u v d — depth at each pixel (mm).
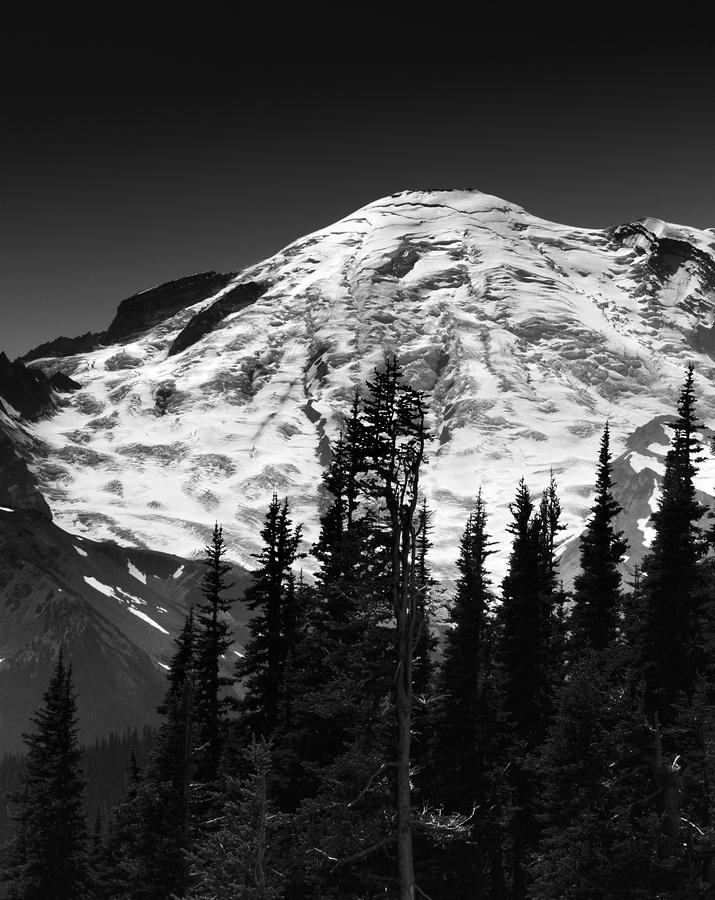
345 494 58062
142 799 67875
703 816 50656
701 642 63938
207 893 47531
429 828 40531
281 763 60531
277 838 45812
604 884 49656
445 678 66125
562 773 52656
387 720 43344
